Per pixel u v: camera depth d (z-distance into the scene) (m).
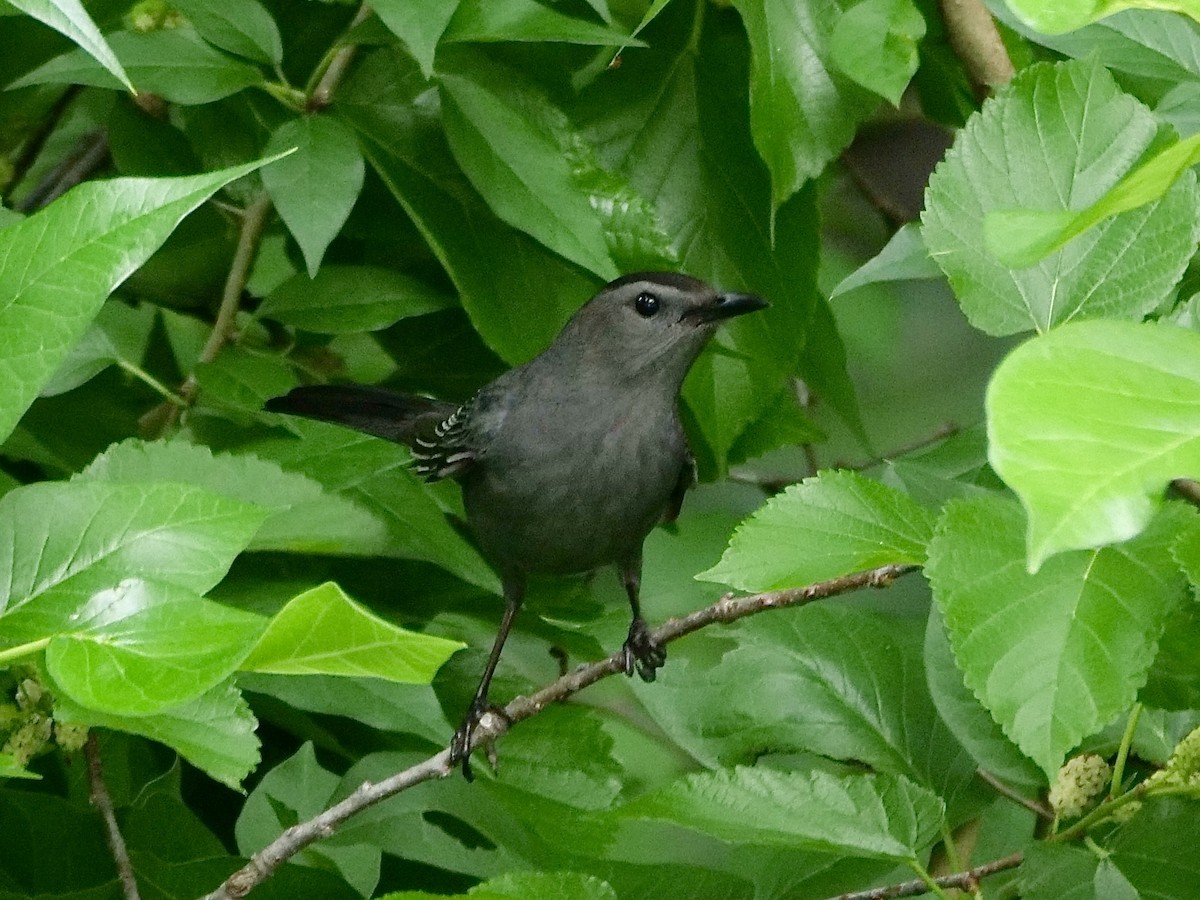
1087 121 3.00
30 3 2.27
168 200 2.34
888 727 3.85
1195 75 4.01
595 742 4.22
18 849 3.85
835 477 2.72
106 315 5.08
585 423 4.75
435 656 2.13
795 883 4.11
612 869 3.95
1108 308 2.91
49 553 2.39
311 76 4.64
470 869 4.16
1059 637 2.32
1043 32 1.75
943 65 5.18
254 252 4.84
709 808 2.99
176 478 3.48
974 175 3.00
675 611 6.15
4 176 5.38
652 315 4.69
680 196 4.93
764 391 5.02
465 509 4.99
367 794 3.34
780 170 4.32
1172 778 3.37
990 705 2.29
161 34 4.19
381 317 4.55
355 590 4.38
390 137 4.48
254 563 4.21
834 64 4.36
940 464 4.24
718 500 6.93
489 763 4.13
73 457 4.39
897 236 3.67
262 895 3.82
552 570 4.99
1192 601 2.81
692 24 4.89
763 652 3.93
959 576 2.38
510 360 4.43
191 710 2.38
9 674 3.60
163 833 3.90
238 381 4.29
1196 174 2.97
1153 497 1.63
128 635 2.14
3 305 2.31
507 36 3.82
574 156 4.59
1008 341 7.81
